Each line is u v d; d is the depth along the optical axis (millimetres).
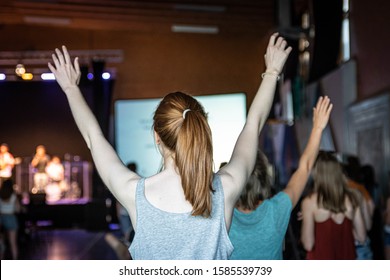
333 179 3994
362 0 12078
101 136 2143
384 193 10641
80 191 21625
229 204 2020
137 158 20172
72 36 22703
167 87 23016
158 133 2041
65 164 21750
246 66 23094
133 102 20281
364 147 11984
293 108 17016
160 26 21906
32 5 19453
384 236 5676
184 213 1956
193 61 23125
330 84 14273
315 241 4023
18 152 22109
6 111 22016
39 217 18938
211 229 1961
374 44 11484
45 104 22125
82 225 19094
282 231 2928
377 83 11375
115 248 4047
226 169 2082
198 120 1978
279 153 19516
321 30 13633
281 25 14828
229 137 18516
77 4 19266
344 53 13812
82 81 18328
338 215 4012
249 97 22953
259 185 3029
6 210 11633
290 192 2959
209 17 20516
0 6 19453
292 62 17750
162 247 1945
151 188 2002
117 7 19500
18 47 22391
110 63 22984
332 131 14453
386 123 10648
